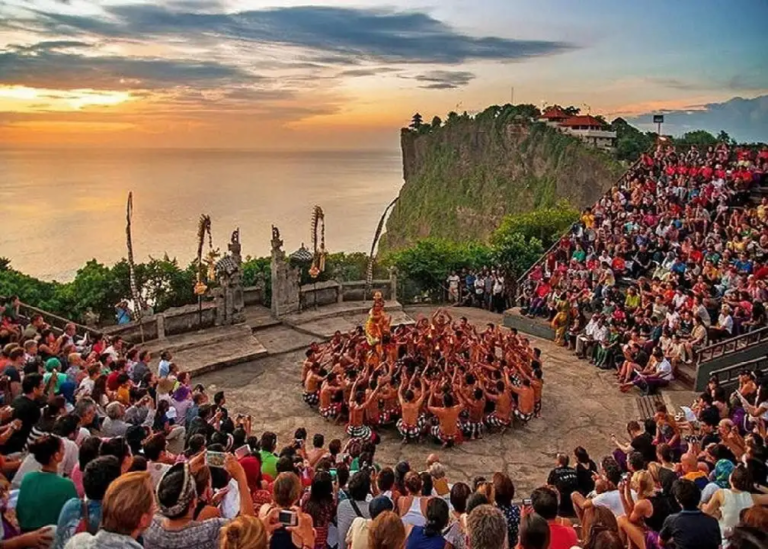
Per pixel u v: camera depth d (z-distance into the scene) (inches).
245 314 983.0
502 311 1149.1
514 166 4768.7
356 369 656.4
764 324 738.2
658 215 1083.3
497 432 633.6
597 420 671.1
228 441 351.3
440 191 5433.1
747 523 218.8
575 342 909.2
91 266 994.7
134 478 175.5
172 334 862.5
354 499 295.0
